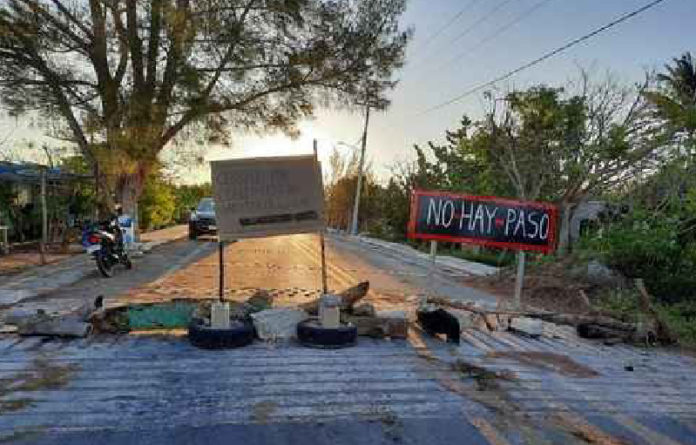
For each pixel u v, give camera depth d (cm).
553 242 865
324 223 766
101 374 555
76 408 468
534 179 2025
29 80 1689
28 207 1902
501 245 869
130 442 409
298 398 507
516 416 485
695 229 1253
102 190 1856
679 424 487
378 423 458
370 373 586
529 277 1352
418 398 518
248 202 733
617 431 464
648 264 1204
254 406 485
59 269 1319
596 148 1862
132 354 624
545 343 761
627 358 711
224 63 1752
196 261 1627
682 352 771
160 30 1680
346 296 759
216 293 1055
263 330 693
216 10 1645
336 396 515
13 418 443
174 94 1709
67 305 880
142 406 476
